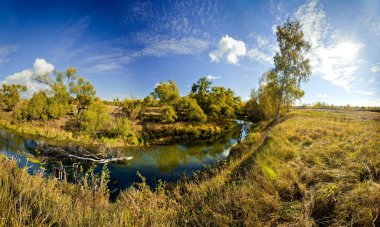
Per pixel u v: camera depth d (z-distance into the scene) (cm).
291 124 1405
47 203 366
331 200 358
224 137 3025
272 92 2477
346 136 856
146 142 2514
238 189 478
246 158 854
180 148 2306
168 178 1324
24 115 3145
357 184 379
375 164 458
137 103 3531
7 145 2044
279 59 2455
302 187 420
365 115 1856
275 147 810
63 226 311
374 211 301
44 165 1458
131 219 373
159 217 396
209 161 1745
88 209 394
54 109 3147
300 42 2411
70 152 1823
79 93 3759
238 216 381
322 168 513
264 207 380
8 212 283
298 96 2339
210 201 462
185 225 370
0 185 367
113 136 2580
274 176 509
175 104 3659
